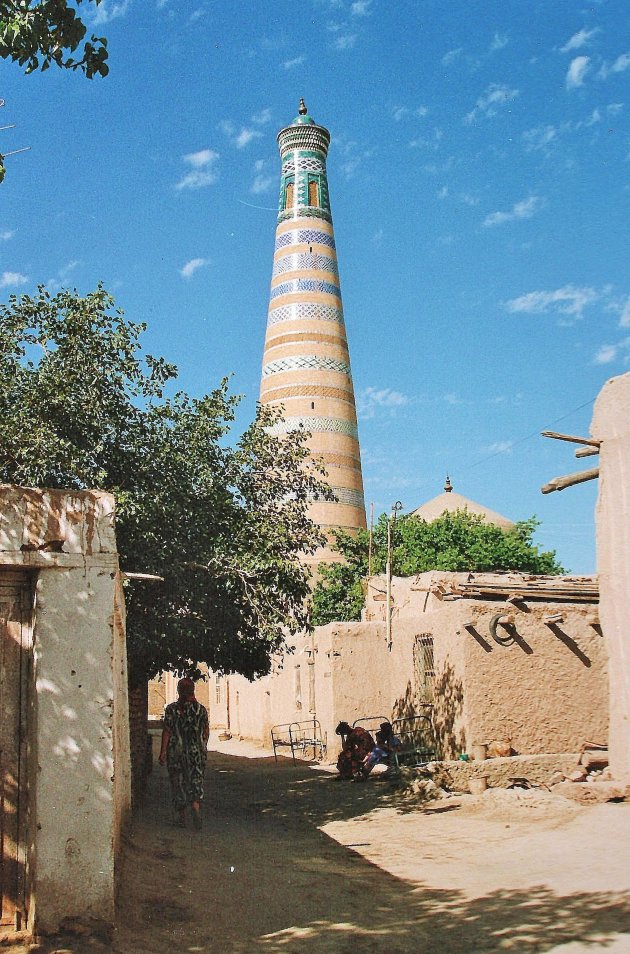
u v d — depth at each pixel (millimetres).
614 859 7973
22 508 6055
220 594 13406
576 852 8500
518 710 14375
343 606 30688
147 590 12609
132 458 12531
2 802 5949
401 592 20156
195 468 13141
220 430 13398
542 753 14328
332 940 6102
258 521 13680
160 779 16828
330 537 40062
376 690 20344
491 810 11430
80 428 12078
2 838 5910
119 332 12734
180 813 10281
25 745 6047
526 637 14664
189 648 14164
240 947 5934
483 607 14617
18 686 6094
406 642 17938
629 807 10102
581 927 6051
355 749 16031
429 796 12734
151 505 12008
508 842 9430
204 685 41938
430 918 6609
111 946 5594
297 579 13328
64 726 5887
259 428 14727
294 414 42000
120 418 12680
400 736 17719
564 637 14805
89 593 6074
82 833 5797
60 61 7406
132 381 12867
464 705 14281
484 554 29812
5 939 5578
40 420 11703
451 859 8828
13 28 7066
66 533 6102
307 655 23500
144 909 6395
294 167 45375
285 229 44812
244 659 15500
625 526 11406
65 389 11977
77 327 12375
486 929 6227
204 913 6539
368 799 13312
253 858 8664
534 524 31625
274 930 6340
